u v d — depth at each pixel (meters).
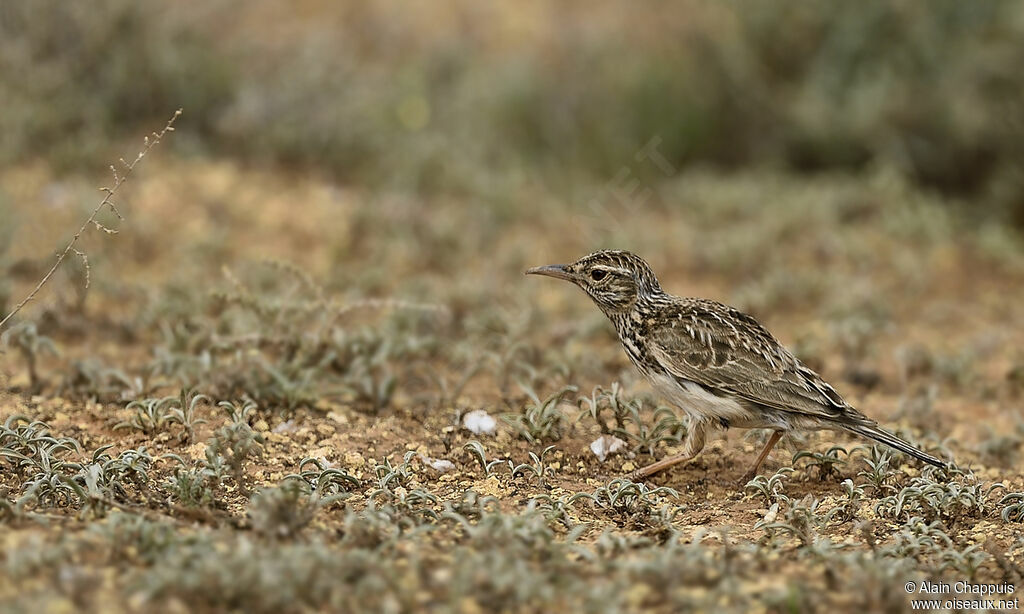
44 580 6.71
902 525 8.86
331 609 6.65
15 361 11.62
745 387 9.77
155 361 11.24
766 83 20.88
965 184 20.05
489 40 24.23
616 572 7.32
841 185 19.42
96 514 7.91
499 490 9.45
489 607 6.77
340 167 18.42
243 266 14.64
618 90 21.50
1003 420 12.20
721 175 20.30
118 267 14.51
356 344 11.71
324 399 10.98
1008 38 19.66
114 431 10.09
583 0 25.67
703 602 6.96
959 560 8.00
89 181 16.17
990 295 16.56
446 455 10.10
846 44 20.52
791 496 9.67
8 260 13.62
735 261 16.58
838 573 7.60
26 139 16.83
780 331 14.75
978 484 9.80
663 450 10.51
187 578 6.58
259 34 20.64
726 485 10.05
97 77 17.97
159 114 18.19
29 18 17.73
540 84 21.77
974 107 19.45
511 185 18.22
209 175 17.22
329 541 7.76
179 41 18.69
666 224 17.97
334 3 24.33
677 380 10.03
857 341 13.90
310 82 19.20
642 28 23.75
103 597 6.58
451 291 14.52
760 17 20.81
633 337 10.43
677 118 20.98
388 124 19.58
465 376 11.41
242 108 18.27
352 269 15.20
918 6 20.20
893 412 12.05
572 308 14.52
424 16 24.89
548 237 17.11
